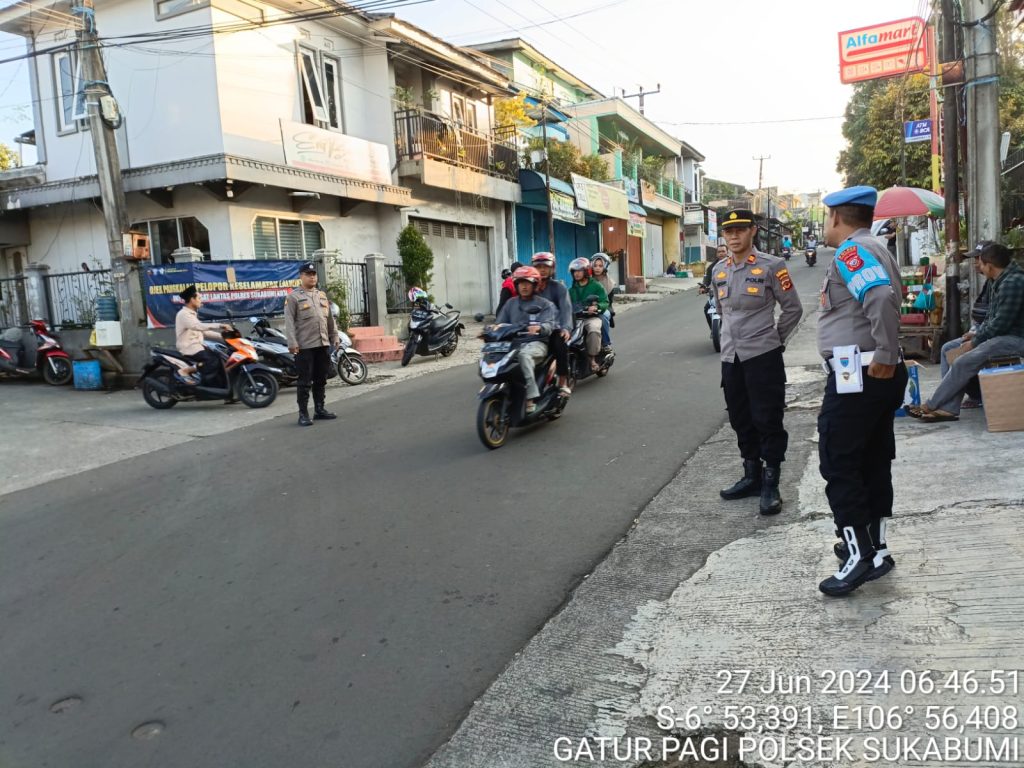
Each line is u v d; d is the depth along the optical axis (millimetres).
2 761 2828
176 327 9875
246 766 2715
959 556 3625
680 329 14984
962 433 5645
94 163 14859
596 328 9164
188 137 13789
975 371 5836
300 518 5234
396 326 15820
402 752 2742
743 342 4688
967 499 4273
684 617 3508
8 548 5066
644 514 4898
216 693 3186
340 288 13852
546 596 3861
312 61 15672
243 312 12375
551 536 4625
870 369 3293
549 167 23641
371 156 15883
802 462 5555
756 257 4668
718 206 49781
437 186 17859
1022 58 17453
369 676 3234
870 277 3248
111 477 6652
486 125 22172
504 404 6770
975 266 8008
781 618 3352
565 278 26922
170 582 4336
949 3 7980
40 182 15492
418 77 19109
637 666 3158
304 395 8258
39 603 4184
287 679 3254
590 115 29531
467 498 5410
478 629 3574
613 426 7234
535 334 6902
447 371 11883
